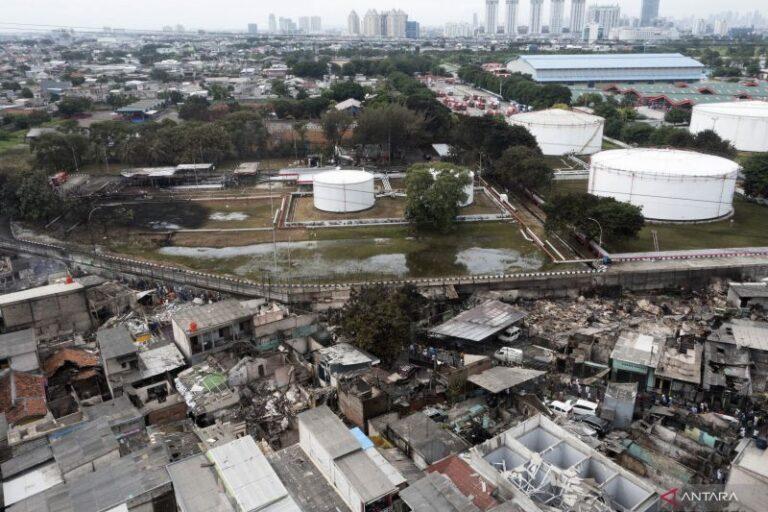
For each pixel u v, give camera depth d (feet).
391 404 163.32
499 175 423.64
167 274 269.44
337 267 289.12
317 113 625.82
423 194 329.11
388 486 112.37
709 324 222.69
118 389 168.14
